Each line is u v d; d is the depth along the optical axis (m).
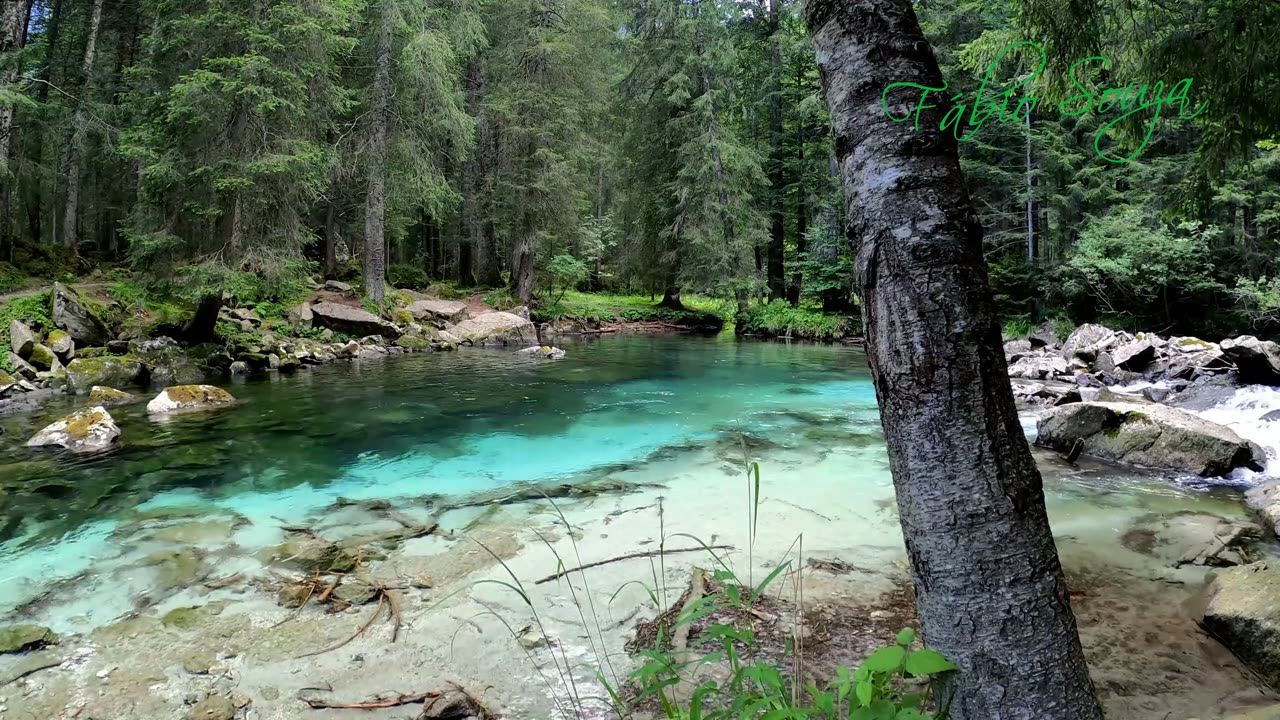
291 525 4.54
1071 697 1.66
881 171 1.77
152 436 7.22
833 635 2.95
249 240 10.95
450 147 20.34
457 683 2.66
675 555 3.96
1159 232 14.43
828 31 1.92
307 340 14.66
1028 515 1.70
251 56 10.05
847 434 7.60
